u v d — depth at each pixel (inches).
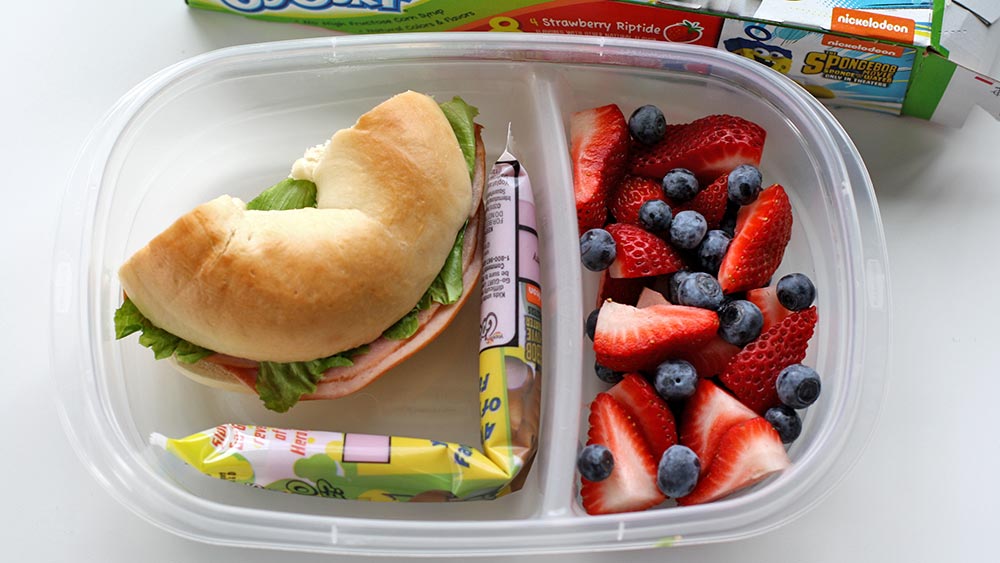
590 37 16.9
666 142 17.1
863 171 16.5
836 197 16.5
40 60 18.3
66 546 16.0
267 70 17.3
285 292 15.0
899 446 16.6
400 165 15.5
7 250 17.3
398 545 15.2
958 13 16.6
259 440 15.4
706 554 15.9
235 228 15.0
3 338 16.9
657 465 15.7
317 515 15.8
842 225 16.4
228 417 16.6
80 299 15.7
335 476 15.4
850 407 15.7
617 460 15.6
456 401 16.8
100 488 16.2
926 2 16.5
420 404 16.8
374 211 15.4
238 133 17.7
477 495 15.6
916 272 17.5
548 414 16.2
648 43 16.8
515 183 16.5
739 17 16.6
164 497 15.3
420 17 18.0
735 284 16.2
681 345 15.9
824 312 16.8
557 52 17.1
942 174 17.9
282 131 17.8
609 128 17.0
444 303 15.9
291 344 15.2
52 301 15.7
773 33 16.8
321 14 18.2
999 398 16.9
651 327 15.8
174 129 17.4
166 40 18.5
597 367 16.5
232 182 17.6
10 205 17.6
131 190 16.9
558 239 16.4
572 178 16.6
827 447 15.6
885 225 17.7
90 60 18.3
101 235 16.2
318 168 15.9
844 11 16.5
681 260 16.7
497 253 16.3
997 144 18.0
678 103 17.7
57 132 18.0
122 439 15.5
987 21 16.7
